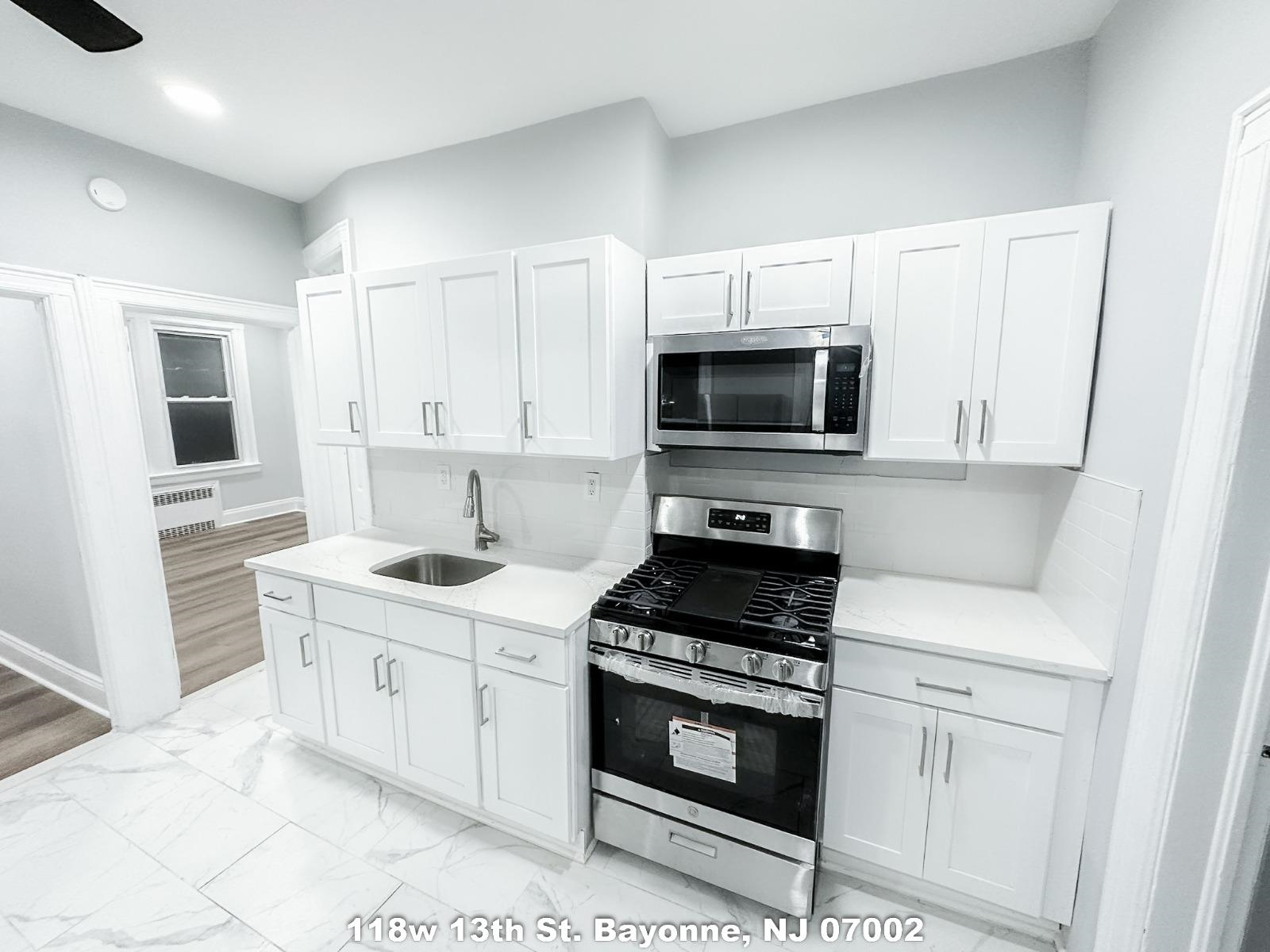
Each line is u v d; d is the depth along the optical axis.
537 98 1.89
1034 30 1.55
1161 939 1.10
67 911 1.58
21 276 1.97
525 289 1.82
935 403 1.60
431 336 2.02
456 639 1.77
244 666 2.99
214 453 5.93
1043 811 1.40
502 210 2.16
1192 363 1.01
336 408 2.28
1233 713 0.99
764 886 1.54
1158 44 1.21
